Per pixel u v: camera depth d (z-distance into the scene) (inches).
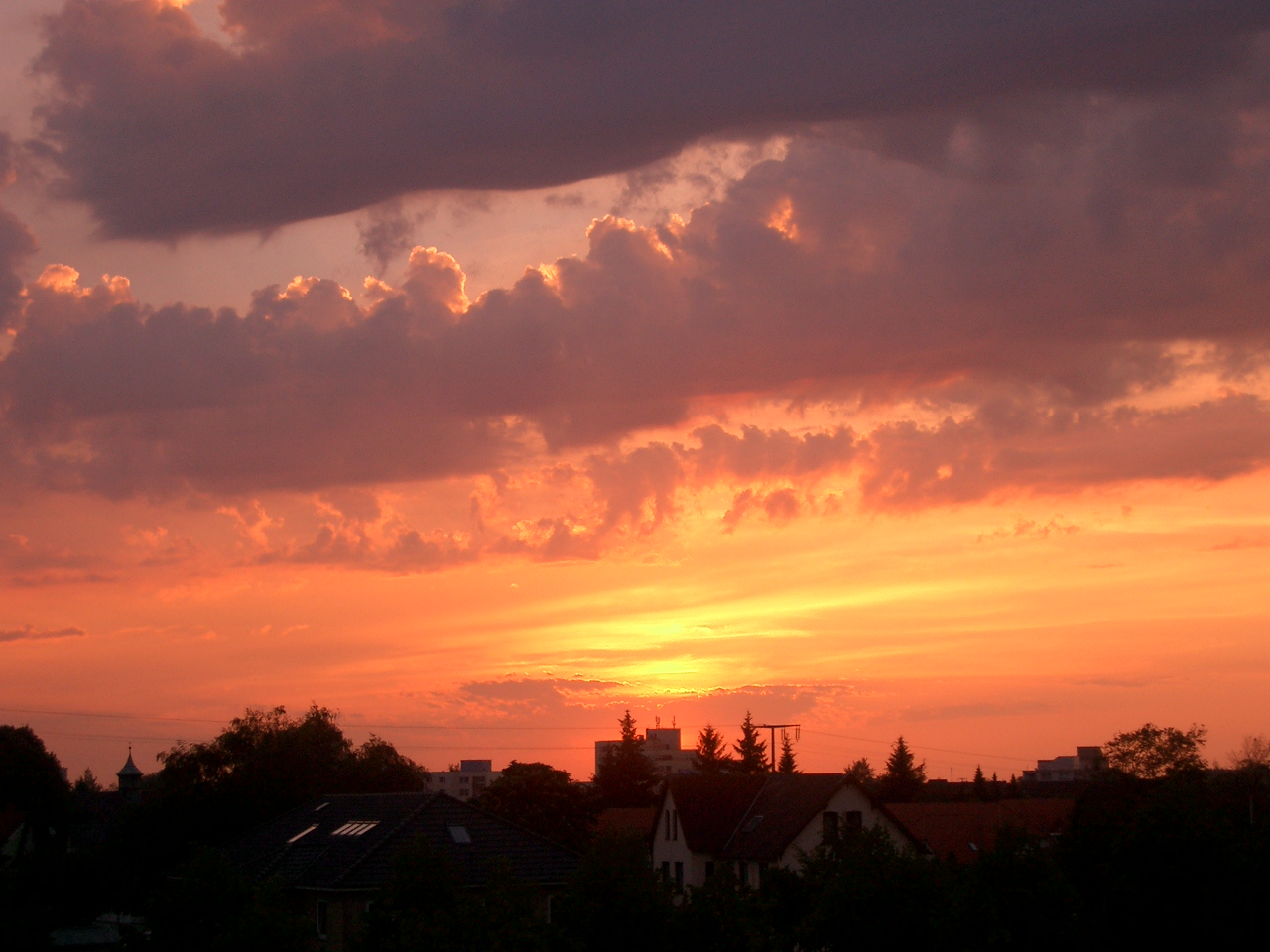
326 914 1720.0
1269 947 1414.9
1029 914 1253.7
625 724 5629.9
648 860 1240.8
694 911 1206.9
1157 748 3115.2
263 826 2281.0
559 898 1221.7
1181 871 1435.8
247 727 2851.9
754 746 5600.4
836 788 2608.3
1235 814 2006.6
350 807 2148.1
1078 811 2158.0
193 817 2635.3
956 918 1139.9
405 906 1114.7
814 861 1279.5
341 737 3063.5
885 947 1146.7
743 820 2842.0
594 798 3725.4
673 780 2999.5
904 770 5251.0
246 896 1205.7
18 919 1519.4
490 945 1009.5
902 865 1176.8
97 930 2427.4
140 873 2517.2
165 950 1180.5
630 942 1179.9
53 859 2445.9
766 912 1277.1
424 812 1903.3
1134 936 1454.2
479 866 1759.4
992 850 1320.1
